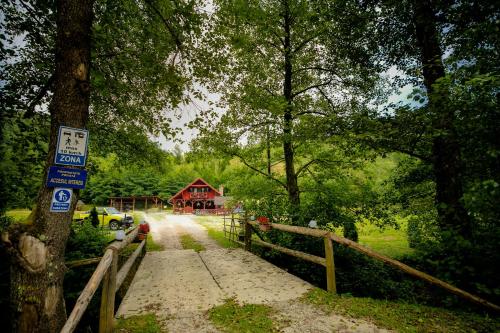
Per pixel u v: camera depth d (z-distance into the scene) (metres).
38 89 6.02
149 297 4.07
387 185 8.86
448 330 2.94
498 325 3.05
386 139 5.23
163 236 17.88
